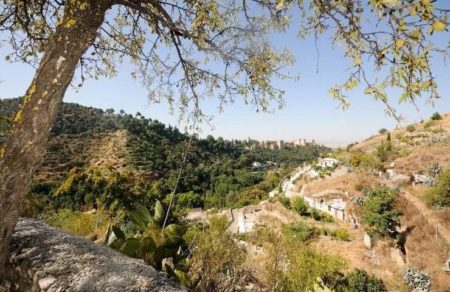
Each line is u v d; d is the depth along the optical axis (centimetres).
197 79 432
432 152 5675
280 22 326
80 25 255
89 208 1320
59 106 248
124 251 360
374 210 3800
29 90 243
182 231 399
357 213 4350
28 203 682
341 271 2525
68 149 9450
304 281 926
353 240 3788
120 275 251
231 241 527
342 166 6581
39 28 434
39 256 268
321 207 5128
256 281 662
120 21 464
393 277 3027
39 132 236
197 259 418
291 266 945
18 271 266
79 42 254
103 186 2197
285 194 6662
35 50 443
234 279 435
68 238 314
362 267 3152
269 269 775
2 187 223
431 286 2895
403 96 198
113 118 12875
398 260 3247
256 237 1008
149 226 396
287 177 8231
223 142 17338
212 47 358
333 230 4078
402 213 3909
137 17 439
